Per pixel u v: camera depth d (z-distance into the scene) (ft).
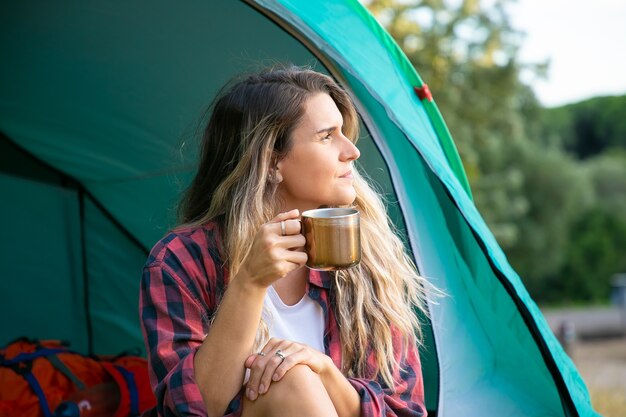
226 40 9.31
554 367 8.24
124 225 11.73
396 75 8.39
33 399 9.70
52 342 11.05
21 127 11.40
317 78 6.93
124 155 11.16
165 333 6.30
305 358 6.07
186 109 10.27
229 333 5.91
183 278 6.48
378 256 7.21
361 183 7.33
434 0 28.04
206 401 5.98
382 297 7.11
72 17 9.64
